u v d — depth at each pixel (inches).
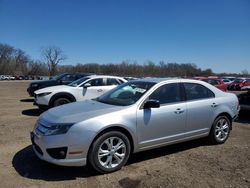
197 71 3245.6
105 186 172.1
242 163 210.5
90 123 183.6
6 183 175.0
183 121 229.0
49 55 4446.4
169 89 229.0
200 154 231.8
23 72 4940.9
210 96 255.6
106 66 3435.0
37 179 181.0
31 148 241.4
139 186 172.2
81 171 193.5
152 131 210.5
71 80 628.7
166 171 195.0
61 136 179.5
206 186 172.2
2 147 243.8
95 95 442.6
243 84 1414.9
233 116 269.4
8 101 618.8
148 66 3250.5
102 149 188.1
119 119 193.8
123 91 231.3
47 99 419.5
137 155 227.9
